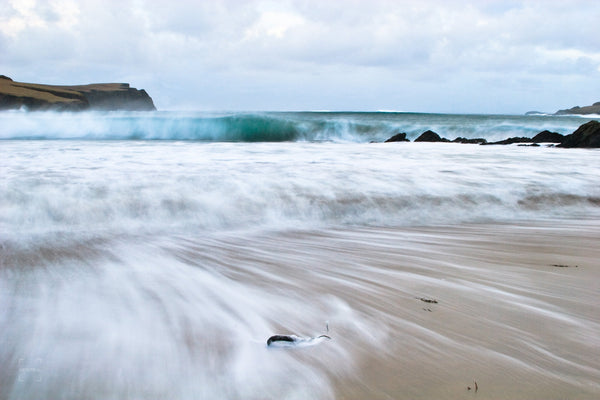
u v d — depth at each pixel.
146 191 6.91
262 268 4.39
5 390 2.27
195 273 4.19
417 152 14.45
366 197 7.25
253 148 15.11
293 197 7.05
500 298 3.63
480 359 2.64
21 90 87.06
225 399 2.23
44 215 5.94
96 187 6.98
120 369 2.47
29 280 3.87
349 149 15.43
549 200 7.66
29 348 2.67
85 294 3.56
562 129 28.83
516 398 2.26
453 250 5.14
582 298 3.64
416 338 2.90
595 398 2.26
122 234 5.54
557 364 2.59
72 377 2.39
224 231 5.84
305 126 29.22
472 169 10.02
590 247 5.32
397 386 2.35
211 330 2.96
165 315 3.19
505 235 5.89
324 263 4.60
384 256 4.88
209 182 7.58
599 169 10.45
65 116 27.94
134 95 143.75
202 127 27.89
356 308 3.39
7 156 10.73
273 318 3.18
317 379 2.41
